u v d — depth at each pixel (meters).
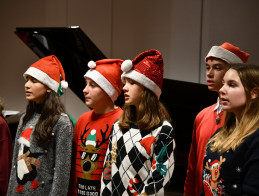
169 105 3.45
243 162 1.24
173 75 4.36
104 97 1.95
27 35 2.93
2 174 2.20
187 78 4.27
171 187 3.66
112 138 1.76
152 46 4.50
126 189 1.62
